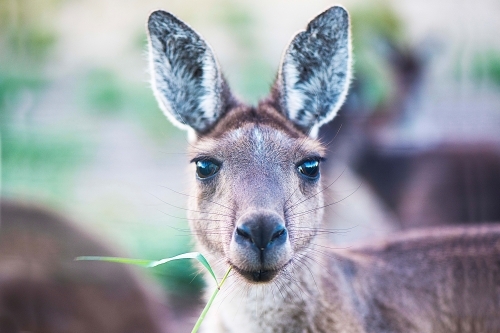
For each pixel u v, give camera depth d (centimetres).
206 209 825
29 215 1178
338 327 834
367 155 1928
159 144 2011
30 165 1677
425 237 986
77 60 2359
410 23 2502
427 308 921
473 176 1712
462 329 933
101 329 1151
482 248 969
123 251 1227
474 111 2038
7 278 1140
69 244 1174
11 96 1873
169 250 1423
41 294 1148
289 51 869
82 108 2119
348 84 902
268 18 2733
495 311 937
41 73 2127
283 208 769
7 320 1138
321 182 873
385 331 886
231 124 852
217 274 838
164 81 882
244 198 760
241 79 2364
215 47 2622
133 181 1705
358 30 2430
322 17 874
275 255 727
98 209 1496
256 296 817
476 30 2311
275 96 896
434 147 1802
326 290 838
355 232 1731
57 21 2377
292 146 812
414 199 1792
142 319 1173
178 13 2633
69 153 1795
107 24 2498
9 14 1992
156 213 1574
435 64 2338
